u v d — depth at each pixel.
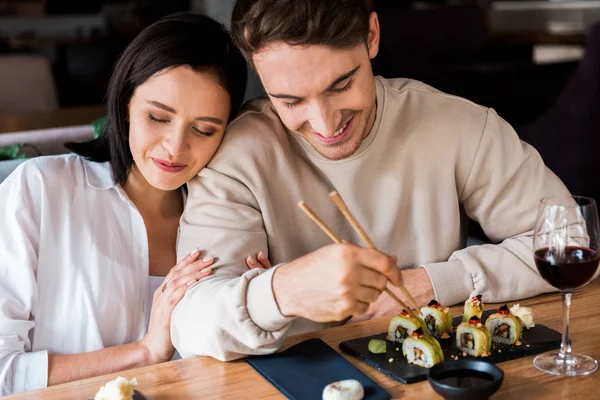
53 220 1.83
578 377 1.39
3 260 1.78
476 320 1.49
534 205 1.89
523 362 1.46
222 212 1.76
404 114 1.87
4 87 4.22
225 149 1.81
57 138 2.55
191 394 1.38
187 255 1.73
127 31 7.11
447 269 1.78
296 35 1.49
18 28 7.77
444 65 5.72
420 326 1.50
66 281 1.83
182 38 1.68
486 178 1.90
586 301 1.74
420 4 7.07
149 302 1.92
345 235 1.90
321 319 1.42
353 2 1.51
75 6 7.85
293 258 1.88
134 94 1.73
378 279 1.39
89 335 1.83
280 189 1.84
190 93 1.68
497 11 7.34
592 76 4.12
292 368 1.45
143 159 1.75
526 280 1.78
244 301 1.49
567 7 7.09
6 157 2.42
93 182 1.88
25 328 1.76
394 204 1.88
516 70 5.30
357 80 1.58
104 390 1.34
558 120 4.32
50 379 1.70
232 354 1.50
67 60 7.43
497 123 1.91
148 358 1.73
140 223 1.90
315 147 1.74
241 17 1.59
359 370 1.43
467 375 1.34
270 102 1.89
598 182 4.30
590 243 1.40
